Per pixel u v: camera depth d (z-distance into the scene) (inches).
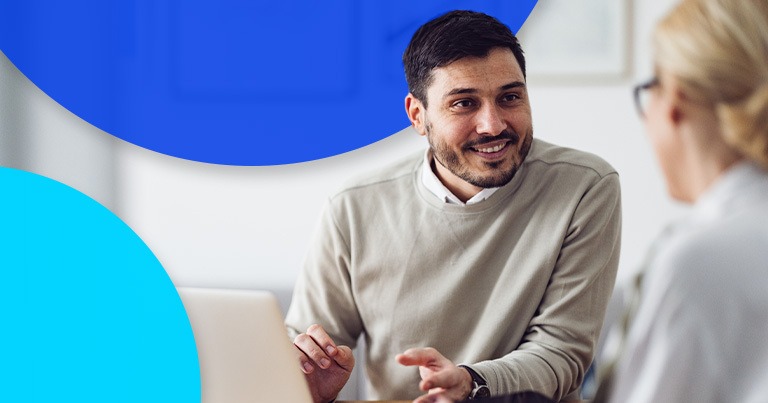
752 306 32.8
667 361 33.2
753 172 35.0
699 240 33.9
